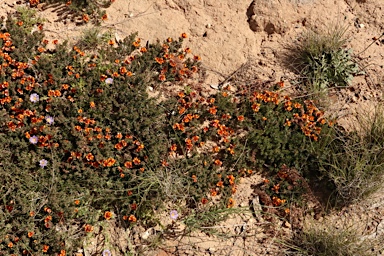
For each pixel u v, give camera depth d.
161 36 2.11
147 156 1.91
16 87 1.96
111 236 1.85
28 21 2.09
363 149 1.91
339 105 2.04
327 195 1.92
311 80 2.07
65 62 2.01
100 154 1.89
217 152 1.96
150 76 2.04
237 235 1.87
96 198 1.87
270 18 2.12
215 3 2.15
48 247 1.79
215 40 2.11
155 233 1.86
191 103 1.99
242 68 2.08
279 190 1.92
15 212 1.81
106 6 2.14
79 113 1.93
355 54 2.10
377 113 1.95
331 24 2.13
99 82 2.00
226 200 1.90
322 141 1.96
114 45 2.09
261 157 1.95
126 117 1.95
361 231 1.88
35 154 1.89
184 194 1.88
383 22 2.15
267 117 1.99
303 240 1.85
